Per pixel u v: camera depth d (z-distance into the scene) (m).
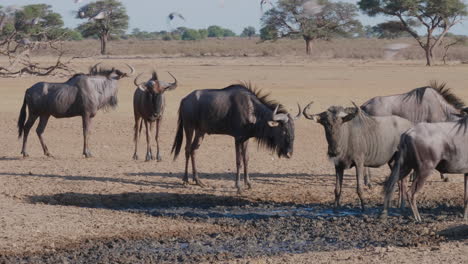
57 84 45.81
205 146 49.19
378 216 29.75
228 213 31.98
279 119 33.84
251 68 139.25
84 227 28.22
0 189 34.97
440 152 28.12
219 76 112.44
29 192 34.53
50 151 48.03
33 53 198.38
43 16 176.50
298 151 47.31
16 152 47.47
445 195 34.91
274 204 33.66
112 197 34.34
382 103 36.34
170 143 51.03
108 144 50.75
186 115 37.03
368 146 30.95
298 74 119.00
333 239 27.23
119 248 25.64
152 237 27.20
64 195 34.19
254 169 41.44
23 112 45.81
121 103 71.69
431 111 35.81
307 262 22.80
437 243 25.89
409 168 28.86
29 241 26.05
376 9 186.88
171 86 44.03
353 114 29.52
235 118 35.47
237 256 24.72
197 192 35.56
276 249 25.80
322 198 34.66
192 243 26.47
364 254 23.72
